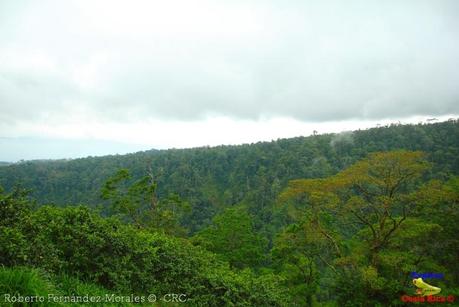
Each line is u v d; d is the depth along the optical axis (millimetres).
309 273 23016
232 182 114125
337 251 19922
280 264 25016
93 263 7281
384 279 16422
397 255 17250
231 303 9867
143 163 123125
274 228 66062
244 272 12273
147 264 8477
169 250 9812
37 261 5922
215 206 100000
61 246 6953
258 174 109750
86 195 108688
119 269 7621
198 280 9836
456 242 17906
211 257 11758
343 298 17859
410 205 19141
